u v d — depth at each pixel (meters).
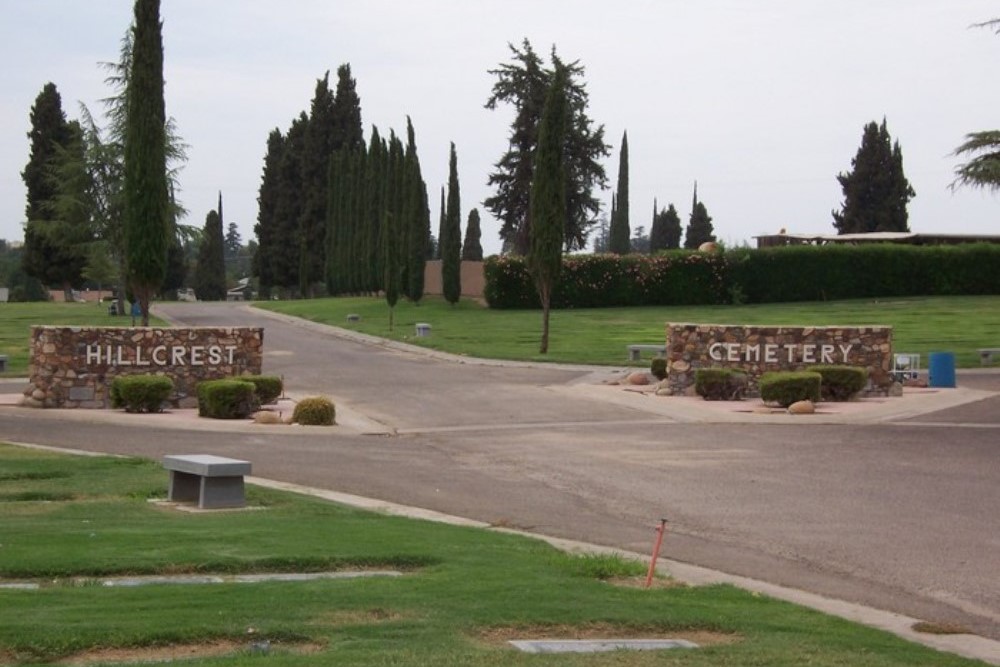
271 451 21.19
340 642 8.26
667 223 123.88
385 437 24.14
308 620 8.84
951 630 9.80
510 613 9.30
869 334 30.88
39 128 86.62
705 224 119.81
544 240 42.44
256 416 26.08
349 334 54.28
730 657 8.34
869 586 11.57
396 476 18.52
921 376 34.66
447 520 14.77
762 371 31.05
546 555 12.18
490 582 10.45
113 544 11.74
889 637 9.35
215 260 112.75
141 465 18.28
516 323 56.03
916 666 8.44
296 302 79.00
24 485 16.20
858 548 13.31
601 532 14.23
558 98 42.19
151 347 28.91
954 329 48.62
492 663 7.81
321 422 25.67
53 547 11.52
